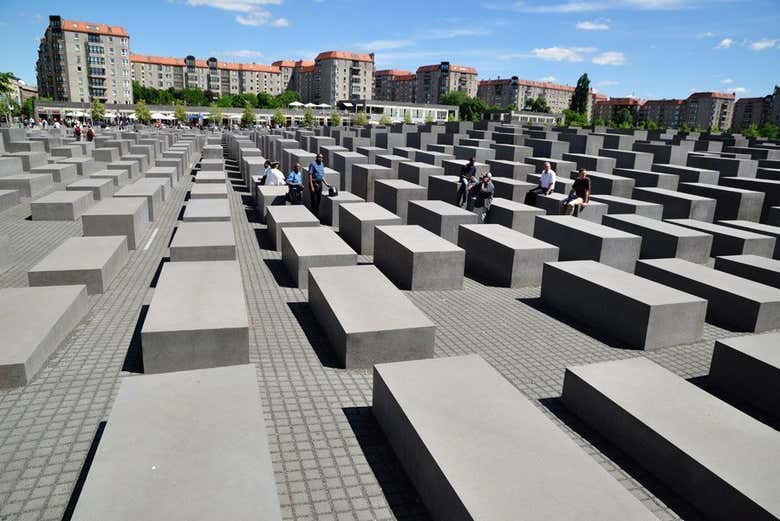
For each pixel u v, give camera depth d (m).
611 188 19.44
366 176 18.77
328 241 10.48
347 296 7.61
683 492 4.58
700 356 7.64
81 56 126.12
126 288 9.13
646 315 7.60
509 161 24.61
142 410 4.36
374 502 4.40
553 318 8.85
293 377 6.44
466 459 4.04
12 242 12.16
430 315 8.76
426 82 183.12
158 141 34.62
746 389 6.48
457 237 12.66
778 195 18.95
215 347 6.28
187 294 7.23
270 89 179.38
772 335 6.99
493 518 3.45
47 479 4.49
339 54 157.88
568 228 11.93
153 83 165.12
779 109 185.75
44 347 6.31
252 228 14.81
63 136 43.06
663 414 5.07
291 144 29.55
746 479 4.20
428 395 4.92
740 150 34.03
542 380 6.69
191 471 3.69
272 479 3.66
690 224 13.69
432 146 29.81
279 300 9.07
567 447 4.23
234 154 35.91
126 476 3.61
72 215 14.52
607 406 5.38
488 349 7.53
